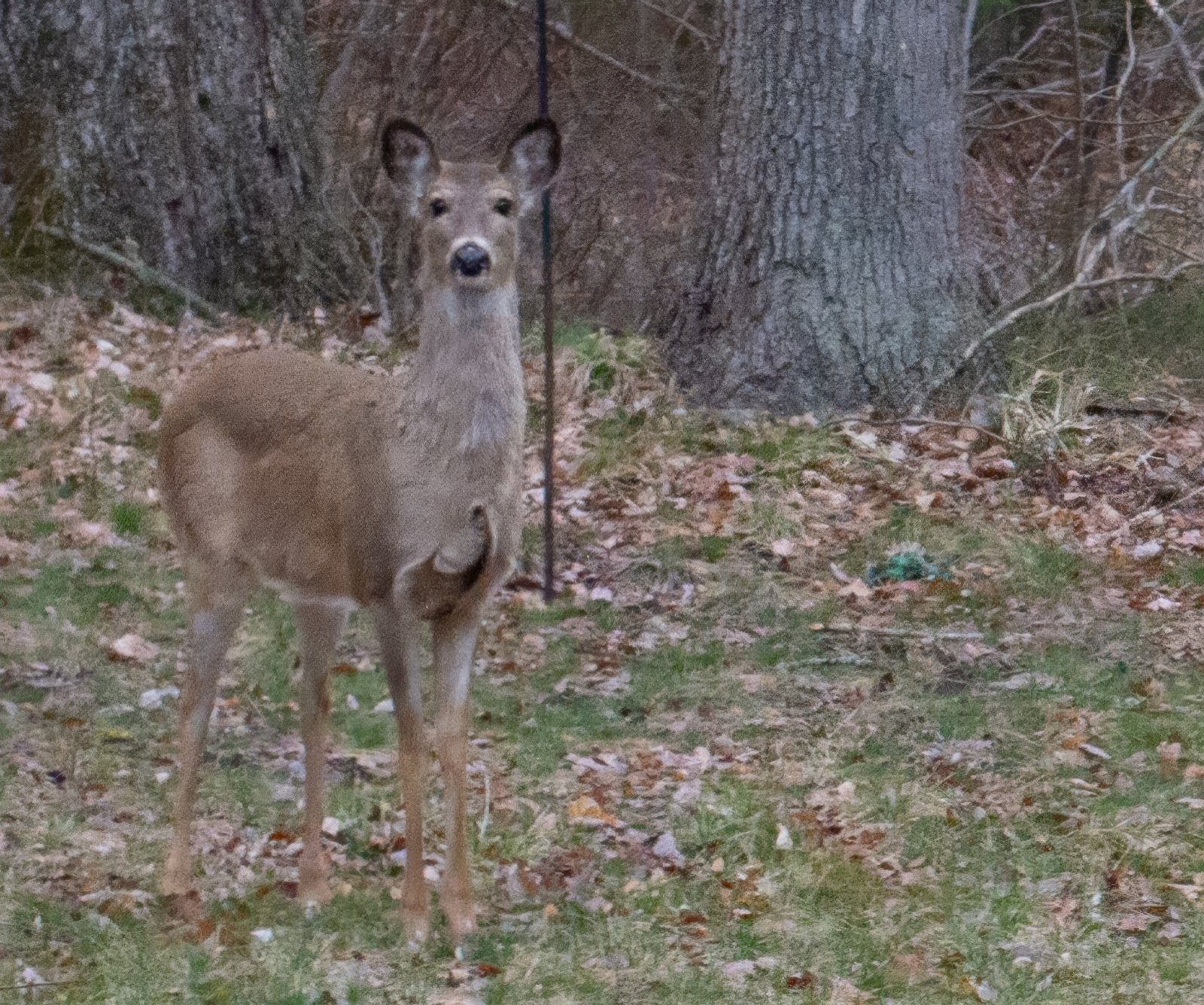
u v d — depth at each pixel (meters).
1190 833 9.52
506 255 7.87
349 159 21.38
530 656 11.80
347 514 8.04
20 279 17.06
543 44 10.41
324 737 8.48
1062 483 14.82
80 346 15.66
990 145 22.70
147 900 8.21
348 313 18.23
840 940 8.30
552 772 10.12
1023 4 23.39
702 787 9.91
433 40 22.80
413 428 7.86
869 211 15.97
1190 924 8.54
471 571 7.95
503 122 22.45
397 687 7.99
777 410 15.99
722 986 7.78
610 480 14.57
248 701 10.80
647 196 21.50
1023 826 9.56
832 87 15.88
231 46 18.16
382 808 9.46
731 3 16.25
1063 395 15.90
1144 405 16.31
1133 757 10.45
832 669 11.73
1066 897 8.77
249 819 9.24
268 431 8.40
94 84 17.72
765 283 16.12
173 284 17.61
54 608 11.68
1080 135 19.17
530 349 16.88
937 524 13.93
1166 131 21.05
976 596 12.81
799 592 12.92
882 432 15.54
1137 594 12.92
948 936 8.34
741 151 16.23
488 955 7.96
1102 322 17.50
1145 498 14.67
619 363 16.33
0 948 7.70
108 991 7.40
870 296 15.98
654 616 12.53
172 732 10.28
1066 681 11.49
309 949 7.87
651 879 8.87
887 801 9.73
